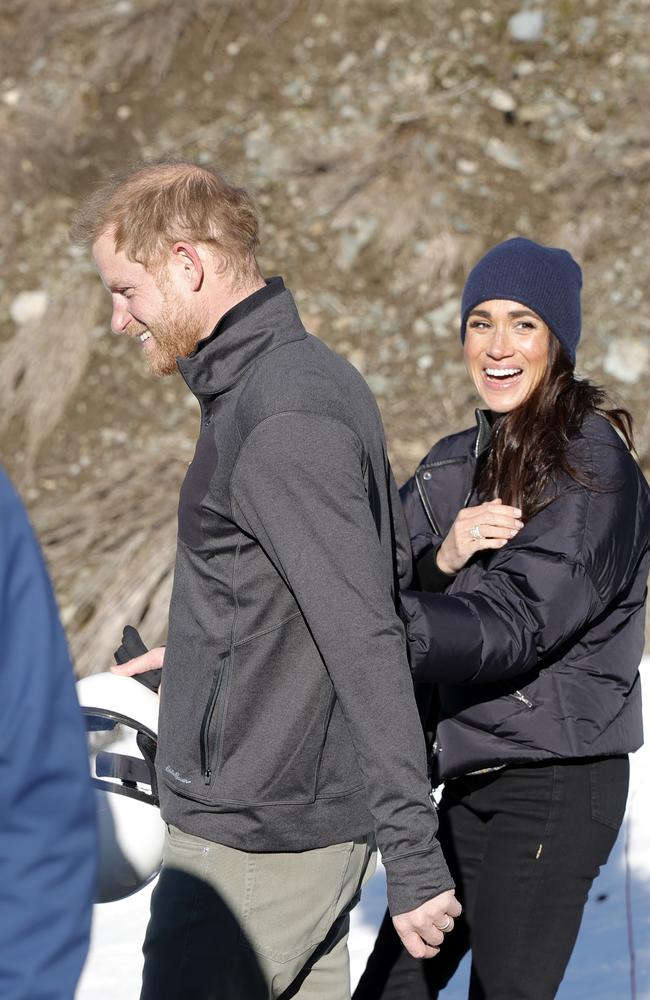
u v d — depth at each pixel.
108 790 6.02
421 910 4.89
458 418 17.50
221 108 22.03
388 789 4.92
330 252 19.91
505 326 6.52
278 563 5.04
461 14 22.59
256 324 5.30
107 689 6.25
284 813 5.27
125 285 5.51
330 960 5.93
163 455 17.91
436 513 6.93
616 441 6.21
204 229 5.39
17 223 21.31
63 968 3.17
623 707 6.17
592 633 6.11
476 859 6.45
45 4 23.94
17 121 22.44
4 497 3.29
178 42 22.94
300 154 21.00
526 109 21.20
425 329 18.92
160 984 5.39
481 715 6.07
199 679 5.38
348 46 22.53
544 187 20.25
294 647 5.24
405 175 20.50
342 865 5.49
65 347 19.44
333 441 5.05
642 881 10.45
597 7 22.33
